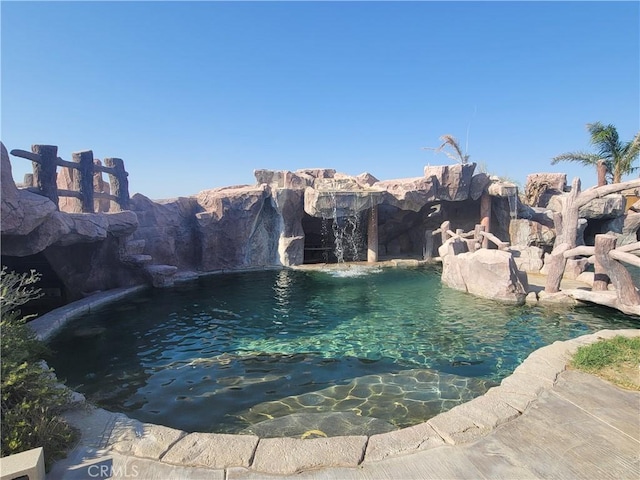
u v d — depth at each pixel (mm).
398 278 17984
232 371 7734
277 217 21312
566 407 4637
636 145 24906
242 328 10656
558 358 6004
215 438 4145
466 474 3537
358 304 13289
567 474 3508
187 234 19516
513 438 4055
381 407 6145
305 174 24016
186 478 3535
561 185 26109
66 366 8023
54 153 12398
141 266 15711
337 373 7598
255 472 3627
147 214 18078
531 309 12289
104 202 18234
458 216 25984
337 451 3889
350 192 20734
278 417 5848
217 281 17344
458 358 8398
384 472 3596
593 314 11656
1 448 3510
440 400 6383
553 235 21234
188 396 6645
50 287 15062
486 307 12648
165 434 4211
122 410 6164
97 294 14055
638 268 17812
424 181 21734
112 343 9430
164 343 9445
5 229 8984
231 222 20078
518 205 23281
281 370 7770
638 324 10656
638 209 24781
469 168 21969
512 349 8922
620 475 3480
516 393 4969
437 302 13461
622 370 5512
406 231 26938
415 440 4059
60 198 16297
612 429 4172
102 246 14906
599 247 11523
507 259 13344
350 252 25281
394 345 9258
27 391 4207
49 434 3838
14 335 5191
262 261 21188
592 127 26328
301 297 14375
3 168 8977
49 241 10875
